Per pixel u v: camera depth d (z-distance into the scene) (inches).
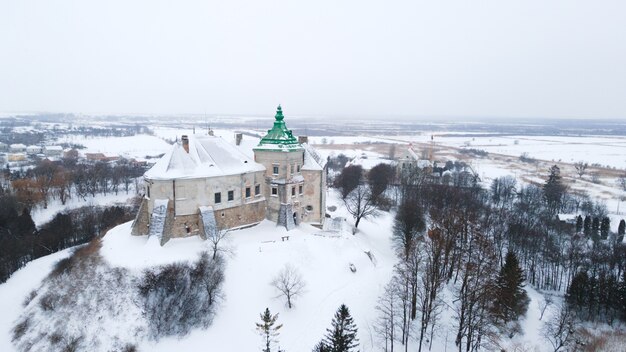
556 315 2829.7
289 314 2488.9
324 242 3134.8
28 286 2984.7
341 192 5162.4
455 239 3004.4
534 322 2773.1
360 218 4121.6
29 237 3750.0
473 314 2363.4
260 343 2324.1
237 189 3255.4
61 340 2373.3
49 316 2554.1
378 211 4537.4
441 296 2775.6
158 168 3009.4
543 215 5019.7
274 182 3415.4
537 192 6230.3
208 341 2346.2
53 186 5457.7
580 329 2694.4
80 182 5816.9
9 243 3563.0
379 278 2962.6
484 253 2839.6
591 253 3878.0
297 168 3528.5
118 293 2522.1
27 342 2443.4
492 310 2522.1
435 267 2554.1
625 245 4128.9
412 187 5634.8
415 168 6471.5
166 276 2573.8
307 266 2874.0
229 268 2751.0
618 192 7111.2
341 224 3700.8
